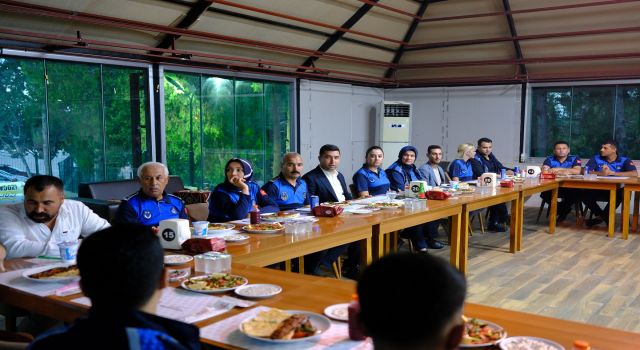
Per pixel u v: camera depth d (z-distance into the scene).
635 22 6.87
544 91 8.44
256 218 3.21
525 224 6.97
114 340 0.99
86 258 1.06
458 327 0.84
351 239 3.18
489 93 8.73
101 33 5.31
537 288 4.07
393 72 9.23
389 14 7.45
